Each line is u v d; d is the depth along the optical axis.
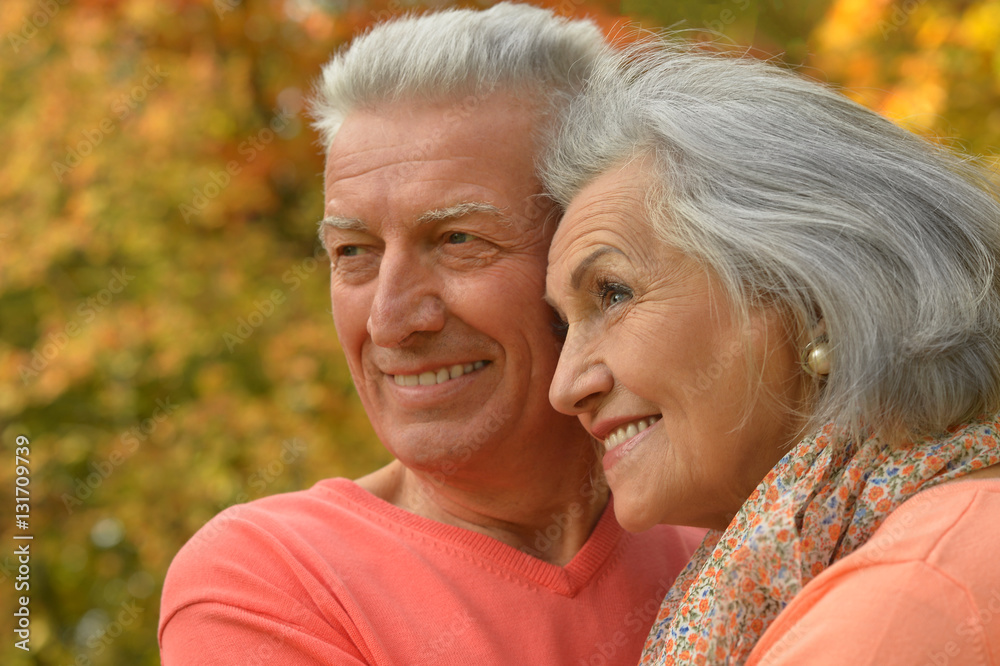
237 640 1.15
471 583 1.25
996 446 0.94
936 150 1.11
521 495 1.35
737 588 0.95
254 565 1.21
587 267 1.10
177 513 3.82
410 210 1.22
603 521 1.37
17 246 3.98
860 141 1.07
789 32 3.02
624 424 1.12
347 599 1.17
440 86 1.24
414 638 1.17
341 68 1.33
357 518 1.32
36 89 4.03
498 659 1.18
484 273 1.24
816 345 1.01
